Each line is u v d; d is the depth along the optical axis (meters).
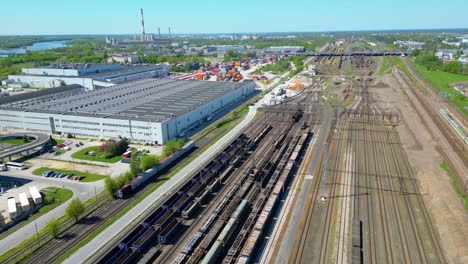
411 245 60.75
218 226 65.31
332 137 120.06
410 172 90.62
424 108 156.12
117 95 165.00
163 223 66.81
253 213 69.50
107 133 122.75
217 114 154.12
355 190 81.00
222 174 91.06
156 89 180.62
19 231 67.50
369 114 150.50
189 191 78.94
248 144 110.00
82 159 104.81
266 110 159.62
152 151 110.25
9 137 123.75
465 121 135.62
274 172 89.06
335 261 57.09
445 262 56.28
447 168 91.25
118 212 73.81
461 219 65.88
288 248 60.66
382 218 69.12
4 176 93.06
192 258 56.62
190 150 110.56
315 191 80.81
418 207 73.19
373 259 57.31
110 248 61.53
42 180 90.31
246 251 57.38
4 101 151.62
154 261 58.00
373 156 101.94
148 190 83.62
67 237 65.19
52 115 128.12
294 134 124.50
